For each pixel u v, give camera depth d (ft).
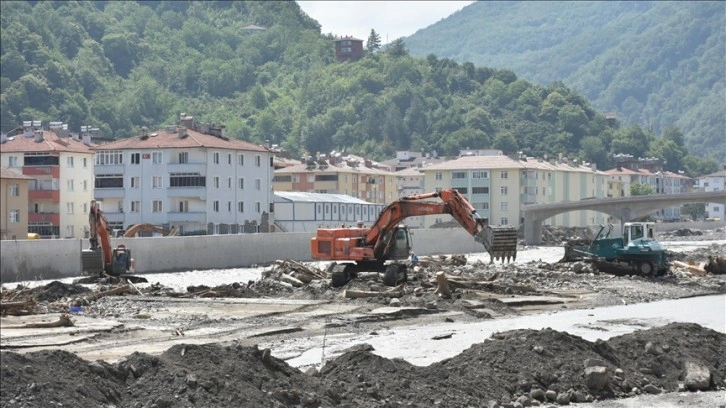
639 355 92.22
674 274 236.63
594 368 85.40
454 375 83.20
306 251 343.46
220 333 129.90
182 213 434.30
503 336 91.97
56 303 169.68
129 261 223.92
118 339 123.95
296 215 493.77
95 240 216.54
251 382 74.18
